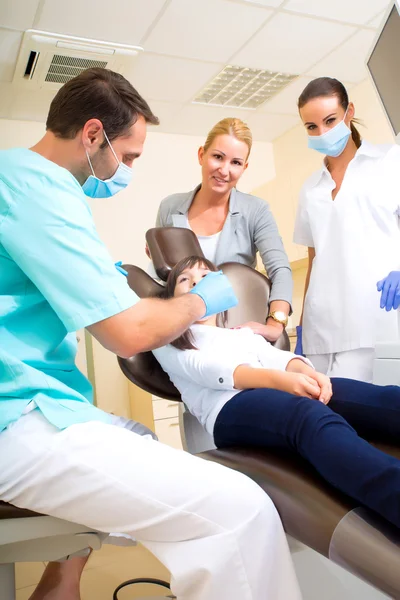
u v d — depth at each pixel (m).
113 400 3.80
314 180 1.93
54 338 0.94
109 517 0.81
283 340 1.56
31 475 0.81
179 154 4.46
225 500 0.81
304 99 1.76
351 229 1.78
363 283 1.74
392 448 1.10
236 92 3.92
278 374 1.17
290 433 0.97
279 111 4.26
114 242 4.11
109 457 0.81
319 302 1.84
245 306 1.60
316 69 3.69
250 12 2.99
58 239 0.85
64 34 3.02
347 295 1.76
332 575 1.10
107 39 3.11
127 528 0.82
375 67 1.79
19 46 3.10
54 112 1.00
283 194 3.99
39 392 0.86
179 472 0.81
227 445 1.19
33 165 0.89
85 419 0.86
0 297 0.87
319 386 1.19
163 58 3.37
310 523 0.81
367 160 1.81
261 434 1.05
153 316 0.92
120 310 0.87
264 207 1.82
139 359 1.42
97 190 1.09
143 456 0.82
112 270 0.89
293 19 3.10
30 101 3.72
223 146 1.65
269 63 3.56
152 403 3.18
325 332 1.82
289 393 1.07
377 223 1.77
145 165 4.31
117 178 1.07
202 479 0.81
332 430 0.89
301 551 1.06
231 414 1.14
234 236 1.77
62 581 1.13
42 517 0.84
